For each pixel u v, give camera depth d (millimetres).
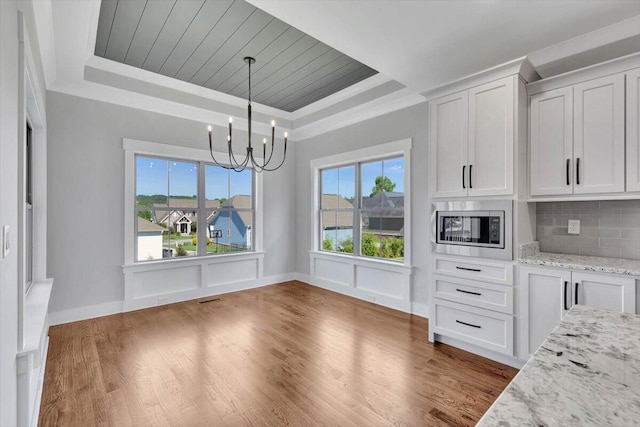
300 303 4113
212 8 2469
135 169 3885
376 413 1890
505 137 2469
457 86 2727
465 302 2688
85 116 3467
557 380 664
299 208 5422
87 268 3479
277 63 3400
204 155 4367
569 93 2363
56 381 2203
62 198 3322
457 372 2363
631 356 780
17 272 1382
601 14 2127
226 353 2656
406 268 3738
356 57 2715
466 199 2689
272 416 1864
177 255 4223
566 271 2180
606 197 2209
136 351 2676
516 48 2555
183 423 1804
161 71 3590
